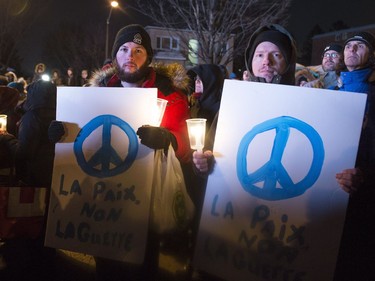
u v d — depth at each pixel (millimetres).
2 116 4133
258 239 2375
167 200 2684
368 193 2703
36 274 3910
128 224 2607
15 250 4602
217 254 2439
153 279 2703
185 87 3254
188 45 13391
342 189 2297
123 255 2598
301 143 2361
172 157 2717
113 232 2625
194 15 12828
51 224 2740
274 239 2354
